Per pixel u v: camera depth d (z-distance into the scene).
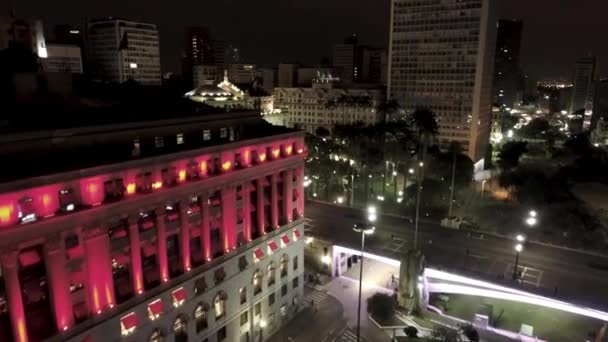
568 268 74.25
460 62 185.25
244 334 63.66
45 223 38.53
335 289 81.62
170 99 70.62
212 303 57.44
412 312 72.50
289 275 71.56
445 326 66.69
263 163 62.75
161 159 48.59
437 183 118.12
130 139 50.03
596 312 61.78
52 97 55.88
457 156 133.50
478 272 71.44
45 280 40.62
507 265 75.44
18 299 38.03
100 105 61.00
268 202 66.38
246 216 61.66
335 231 90.31
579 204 107.19
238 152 59.28
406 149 134.25
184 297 52.94
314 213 101.31
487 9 176.00
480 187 156.50
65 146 44.53
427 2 189.88
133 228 46.66
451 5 183.88
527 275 71.88
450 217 98.75
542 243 85.38
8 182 36.06
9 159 40.47
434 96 194.50
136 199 46.00
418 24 193.62
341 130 133.88
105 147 47.62
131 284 47.34
